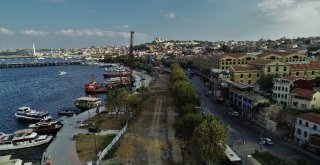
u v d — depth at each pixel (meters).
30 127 130.25
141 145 101.00
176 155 92.06
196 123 91.38
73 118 140.88
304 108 117.44
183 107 114.38
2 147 105.94
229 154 82.69
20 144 107.38
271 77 156.12
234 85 149.50
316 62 182.25
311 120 91.88
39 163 90.25
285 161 80.81
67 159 89.31
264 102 122.19
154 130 118.38
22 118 150.12
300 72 172.25
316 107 115.94
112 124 127.88
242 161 83.25
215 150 76.12
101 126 125.19
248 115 128.88
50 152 94.88
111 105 137.38
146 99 178.38
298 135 97.56
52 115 159.62
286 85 127.56
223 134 77.62
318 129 89.31
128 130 118.56
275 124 109.19
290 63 181.75
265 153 88.94
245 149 92.88
